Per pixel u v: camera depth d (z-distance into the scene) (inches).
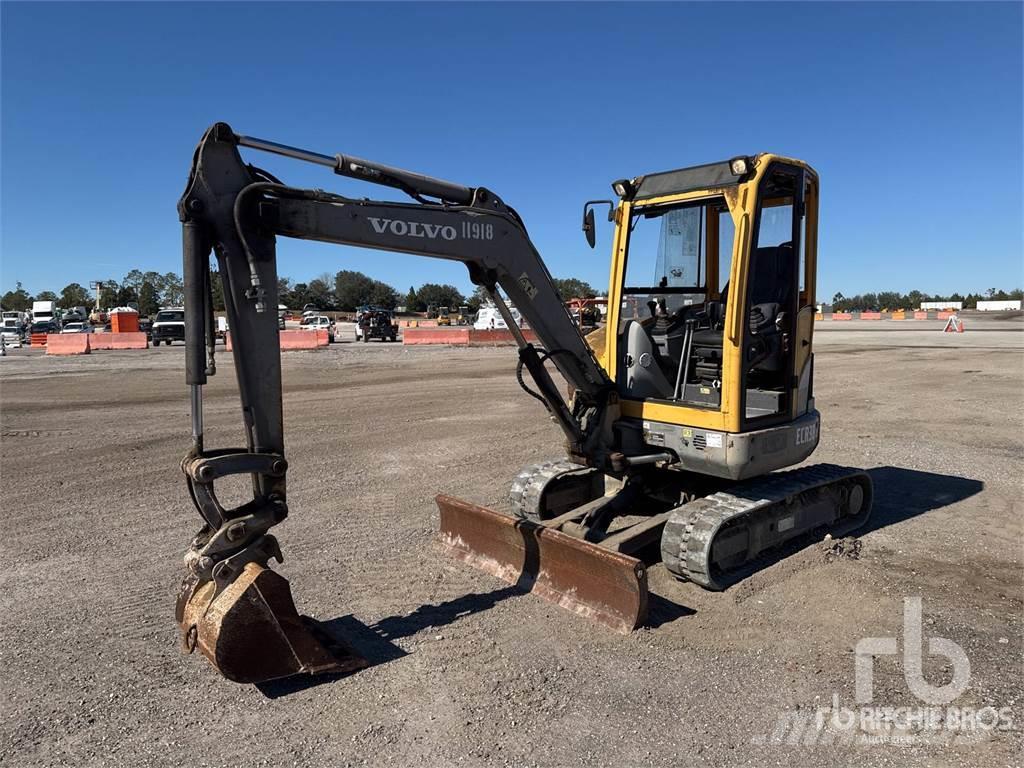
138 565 213.6
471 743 126.1
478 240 172.1
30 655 159.8
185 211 135.3
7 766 121.3
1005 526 243.1
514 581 195.9
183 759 122.9
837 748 123.6
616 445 210.4
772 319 202.7
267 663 140.3
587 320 253.4
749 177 184.7
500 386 625.9
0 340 1114.1
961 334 1342.3
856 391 573.9
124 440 397.4
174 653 160.7
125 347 1206.9
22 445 383.9
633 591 165.9
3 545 231.0
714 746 124.3
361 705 138.6
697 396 203.0
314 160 149.6
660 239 217.6
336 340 1497.3
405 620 175.3
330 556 218.7
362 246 154.9
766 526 206.1
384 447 378.6
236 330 141.9
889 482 300.5
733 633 165.8
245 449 148.3
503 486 298.2
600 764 119.9
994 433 402.9
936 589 189.9
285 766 120.6
